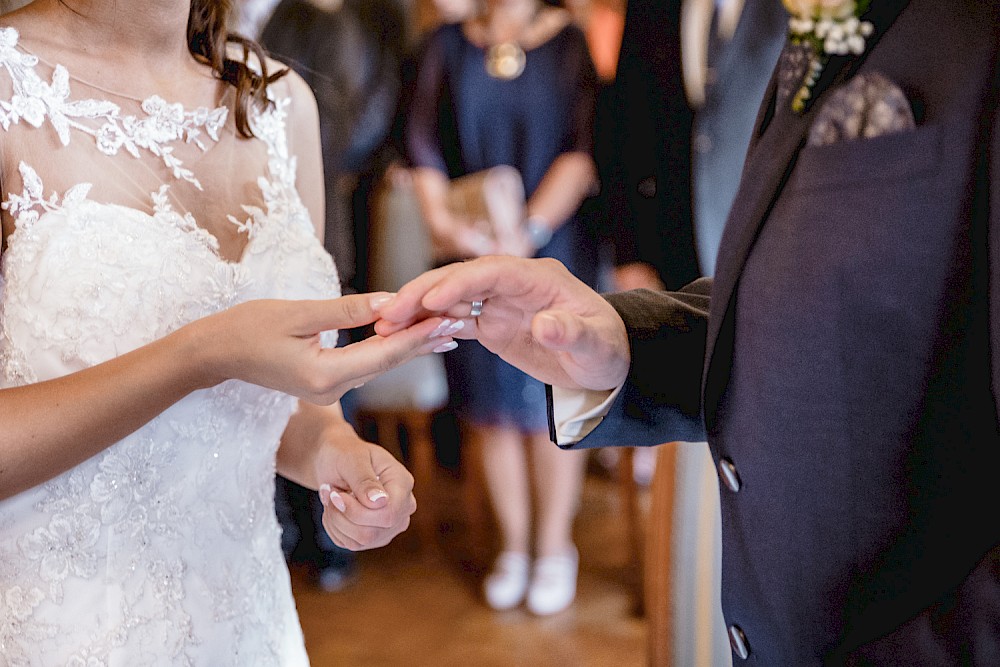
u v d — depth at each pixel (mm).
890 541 885
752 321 953
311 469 1376
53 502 1117
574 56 3445
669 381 1180
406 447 4812
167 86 1300
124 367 1062
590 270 3521
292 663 1420
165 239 1187
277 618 1382
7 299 1120
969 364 836
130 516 1169
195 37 1352
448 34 3541
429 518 3988
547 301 1108
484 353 3438
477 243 3449
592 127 3434
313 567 3727
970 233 815
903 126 841
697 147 2621
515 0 3439
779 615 952
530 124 3451
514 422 3449
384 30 4109
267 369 1049
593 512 4379
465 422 3631
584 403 1184
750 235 967
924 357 846
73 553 1134
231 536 1286
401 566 3916
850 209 866
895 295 847
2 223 1133
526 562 3555
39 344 1113
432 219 3529
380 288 3838
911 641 807
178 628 1208
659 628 2096
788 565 935
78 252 1127
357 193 4188
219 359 1058
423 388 3914
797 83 960
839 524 900
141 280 1156
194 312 1202
